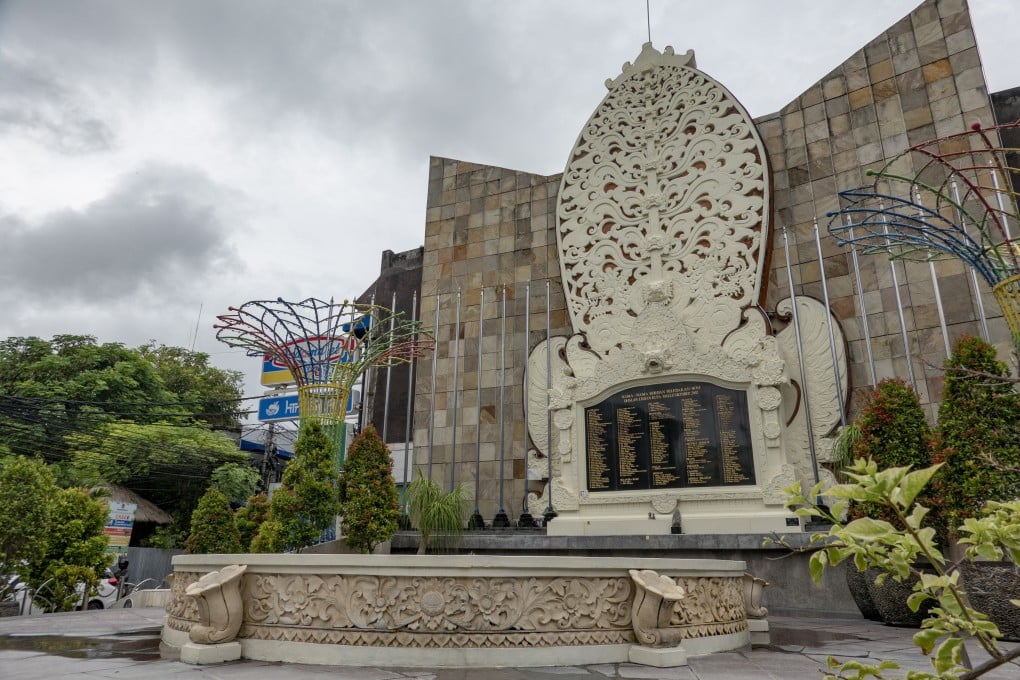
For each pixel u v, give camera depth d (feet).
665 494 39.78
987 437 24.50
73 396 80.38
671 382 41.70
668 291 44.75
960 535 24.57
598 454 42.75
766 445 38.27
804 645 23.17
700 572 22.40
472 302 56.24
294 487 37.40
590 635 19.83
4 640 25.58
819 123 45.75
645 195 48.91
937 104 41.42
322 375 41.24
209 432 91.35
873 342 40.34
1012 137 42.42
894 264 40.50
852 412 39.60
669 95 50.14
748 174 45.19
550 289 53.36
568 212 51.88
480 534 43.24
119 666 19.13
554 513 43.09
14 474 44.93
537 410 49.03
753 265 43.27
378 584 19.48
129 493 82.33
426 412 55.11
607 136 51.78
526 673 17.84
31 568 45.68
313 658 19.31
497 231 57.21
